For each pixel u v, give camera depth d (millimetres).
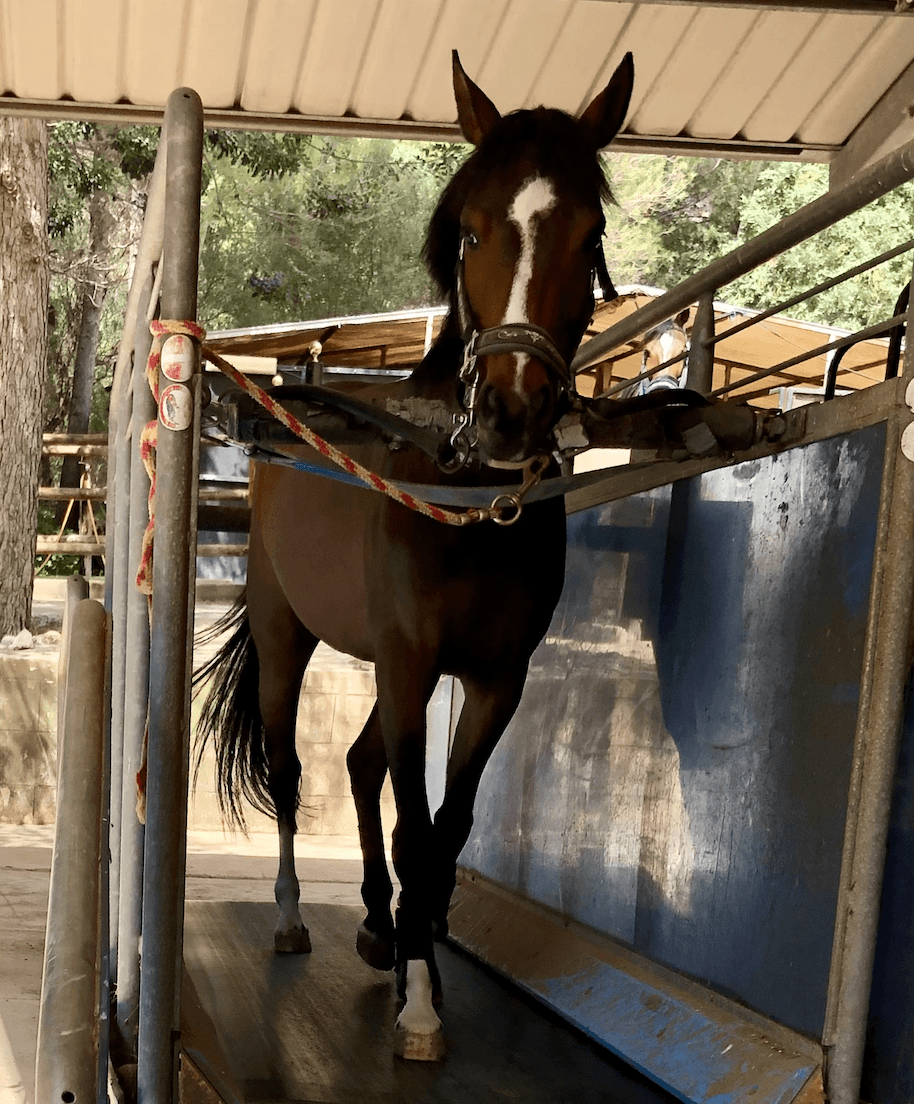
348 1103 2186
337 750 6875
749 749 2412
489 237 2156
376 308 22828
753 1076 2104
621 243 22703
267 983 3020
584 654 3367
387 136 3795
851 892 1991
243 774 3861
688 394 2398
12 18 3199
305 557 3146
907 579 1985
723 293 18906
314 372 10703
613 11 3178
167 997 1719
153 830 1714
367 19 3217
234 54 3365
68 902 1277
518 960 3229
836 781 2080
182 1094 1848
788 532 2348
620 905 2945
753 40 3293
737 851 2408
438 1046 2484
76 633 1641
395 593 2457
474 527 2396
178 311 1731
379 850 3309
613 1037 2592
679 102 3639
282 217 22562
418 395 2523
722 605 2605
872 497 2064
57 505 16938
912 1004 1917
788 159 3957
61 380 20594
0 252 8133
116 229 18562
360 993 2969
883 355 9961
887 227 18375
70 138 16047
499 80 3557
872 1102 2000
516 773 3746
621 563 3199
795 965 2143
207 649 7648
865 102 3555
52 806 6695
